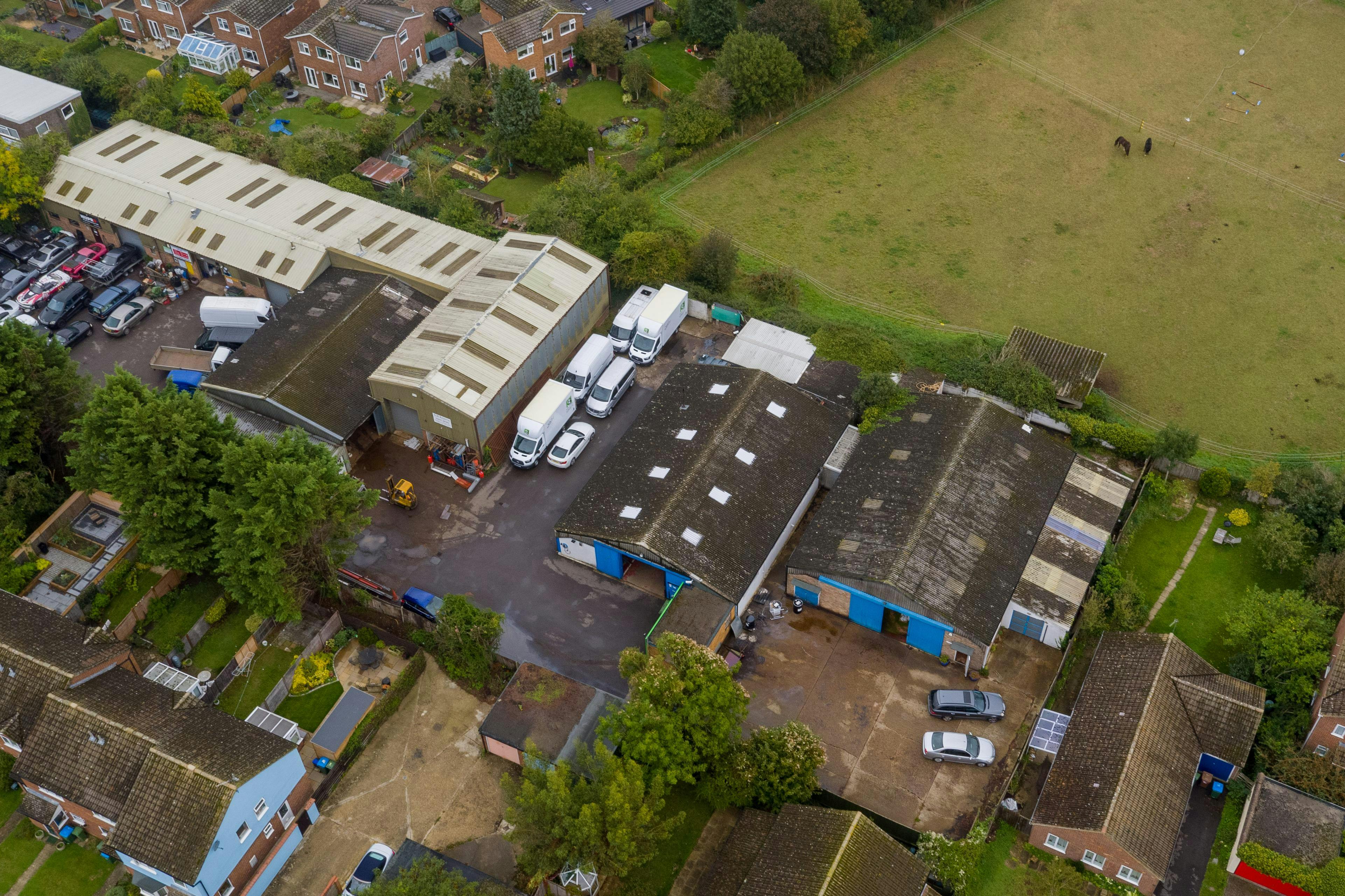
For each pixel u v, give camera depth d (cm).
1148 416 8238
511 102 10300
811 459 7462
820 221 10294
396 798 5984
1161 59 12488
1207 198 10512
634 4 12450
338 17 11588
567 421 8106
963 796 5966
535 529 7450
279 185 9638
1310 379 8538
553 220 9356
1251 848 5447
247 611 6850
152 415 6525
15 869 5653
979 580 6588
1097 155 11106
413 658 6500
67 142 9881
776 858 5341
